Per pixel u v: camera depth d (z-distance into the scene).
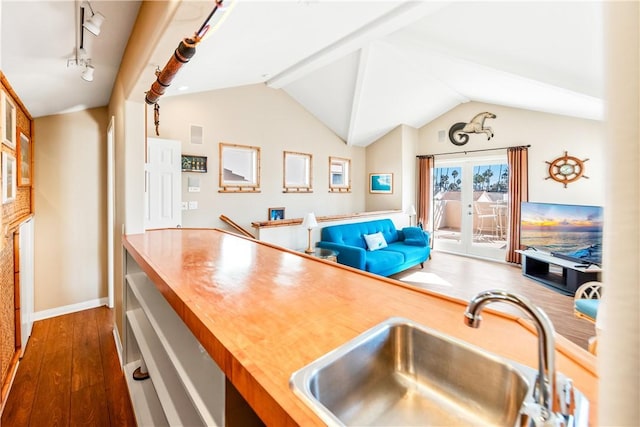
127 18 1.90
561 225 4.31
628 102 0.24
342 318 0.96
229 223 4.55
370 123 6.01
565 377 0.64
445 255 6.30
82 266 3.47
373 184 6.99
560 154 4.98
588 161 4.73
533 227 4.69
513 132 5.48
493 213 5.86
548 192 5.11
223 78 3.74
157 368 1.48
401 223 6.44
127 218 2.45
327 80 4.85
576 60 2.76
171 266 1.51
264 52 2.99
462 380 0.82
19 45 1.71
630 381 0.24
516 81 3.72
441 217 6.69
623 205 0.24
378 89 4.94
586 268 3.79
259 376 0.66
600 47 0.27
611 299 0.25
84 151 3.44
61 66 2.16
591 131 4.70
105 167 3.58
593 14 2.11
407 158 6.63
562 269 4.57
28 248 2.77
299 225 4.18
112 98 3.13
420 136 6.89
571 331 2.95
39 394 2.06
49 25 1.65
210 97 4.42
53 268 3.28
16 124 2.36
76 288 3.44
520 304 0.58
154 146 3.63
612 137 0.25
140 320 2.05
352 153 6.77
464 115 6.13
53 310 3.29
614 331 0.25
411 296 1.15
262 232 3.75
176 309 1.13
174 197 3.80
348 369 0.78
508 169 5.53
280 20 2.21
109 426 1.80
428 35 3.46
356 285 1.27
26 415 1.87
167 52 1.61
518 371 0.70
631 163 0.24
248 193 4.91
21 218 2.51
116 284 2.78
